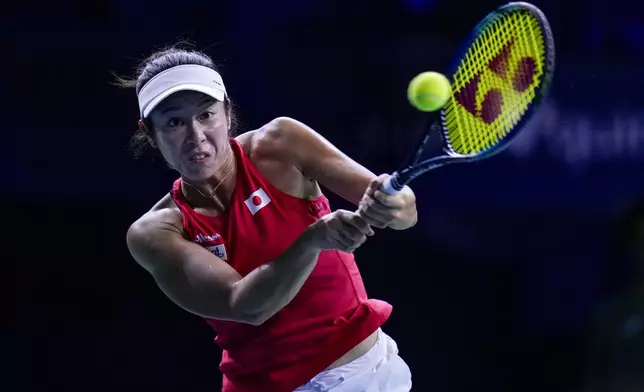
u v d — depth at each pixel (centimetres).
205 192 1224
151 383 2962
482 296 3047
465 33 3381
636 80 3161
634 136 3105
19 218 3102
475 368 2981
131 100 3091
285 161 1249
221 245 1223
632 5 3494
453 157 1015
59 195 3042
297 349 1275
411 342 3008
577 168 3062
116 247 3102
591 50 3481
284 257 1099
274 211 1228
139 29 3225
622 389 2009
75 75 3097
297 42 3231
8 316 3056
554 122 3080
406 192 1108
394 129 3122
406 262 3058
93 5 3244
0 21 3197
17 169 3036
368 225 1043
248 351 1291
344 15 3353
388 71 3184
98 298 3080
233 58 3247
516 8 1009
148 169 3041
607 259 3014
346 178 1238
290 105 3183
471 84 1066
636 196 3030
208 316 1190
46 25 3139
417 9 3388
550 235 3067
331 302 1270
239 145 1245
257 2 3272
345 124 3150
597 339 2053
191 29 3266
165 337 3022
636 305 2009
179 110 1157
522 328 3028
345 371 1282
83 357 3008
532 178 3044
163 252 1214
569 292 3039
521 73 1008
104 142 3059
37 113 3067
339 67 3203
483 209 3052
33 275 3094
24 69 3075
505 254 3061
